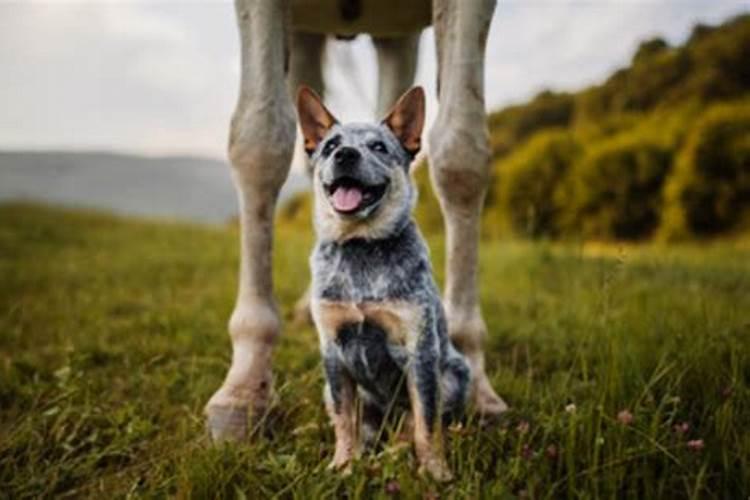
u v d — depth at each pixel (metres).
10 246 4.70
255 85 1.61
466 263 1.67
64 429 1.66
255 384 1.61
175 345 2.33
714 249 5.39
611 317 1.96
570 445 1.32
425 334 1.45
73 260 4.14
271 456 1.42
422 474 1.33
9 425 1.75
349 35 2.10
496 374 1.97
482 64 1.62
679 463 1.28
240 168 1.62
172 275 3.71
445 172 1.62
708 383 1.59
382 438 1.59
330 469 1.38
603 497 1.25
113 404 1.87
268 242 1.65
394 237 1.46
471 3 1.60
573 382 1.78
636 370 1.61
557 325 2.49
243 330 1.64
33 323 2.64
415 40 2.58
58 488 1.50
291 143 1.62
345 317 1.47
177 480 1.37
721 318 2.06
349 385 1.52
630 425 1.37
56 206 7.07
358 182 1.42
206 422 1.61
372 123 1.56
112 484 1.49
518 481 1.31
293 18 1.94
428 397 1.45
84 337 2.41
